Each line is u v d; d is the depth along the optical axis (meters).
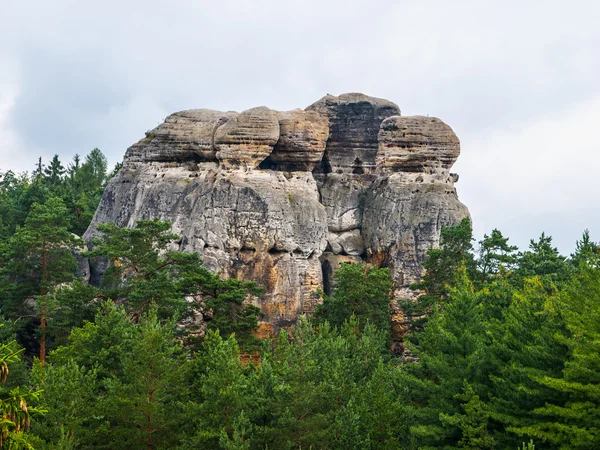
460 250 80.00
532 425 46.78
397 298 93.31
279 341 64.50
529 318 51.59
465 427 47.47
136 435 49.81
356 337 67.56
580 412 44.88
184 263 73.75
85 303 72.06
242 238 88.44
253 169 92.75
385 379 56.75
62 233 82.62
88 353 57.03
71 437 44.75
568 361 46.19
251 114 92.88
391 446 49.72
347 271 78.38
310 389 48.97
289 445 47.00
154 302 65.19
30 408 34.53
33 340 82.62
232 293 67.69
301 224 92.38
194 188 92.56
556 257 86.62
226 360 51.47
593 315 47.22
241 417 46.56
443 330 53.56
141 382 50.34
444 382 51.16
